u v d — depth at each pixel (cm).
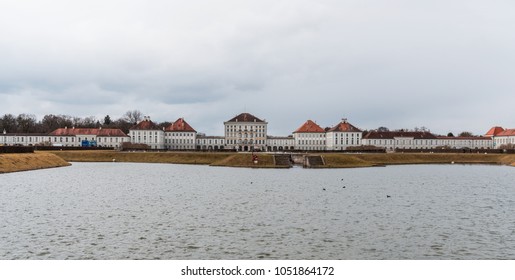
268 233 4494
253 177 10494
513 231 4666
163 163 16775
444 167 15038
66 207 5894
